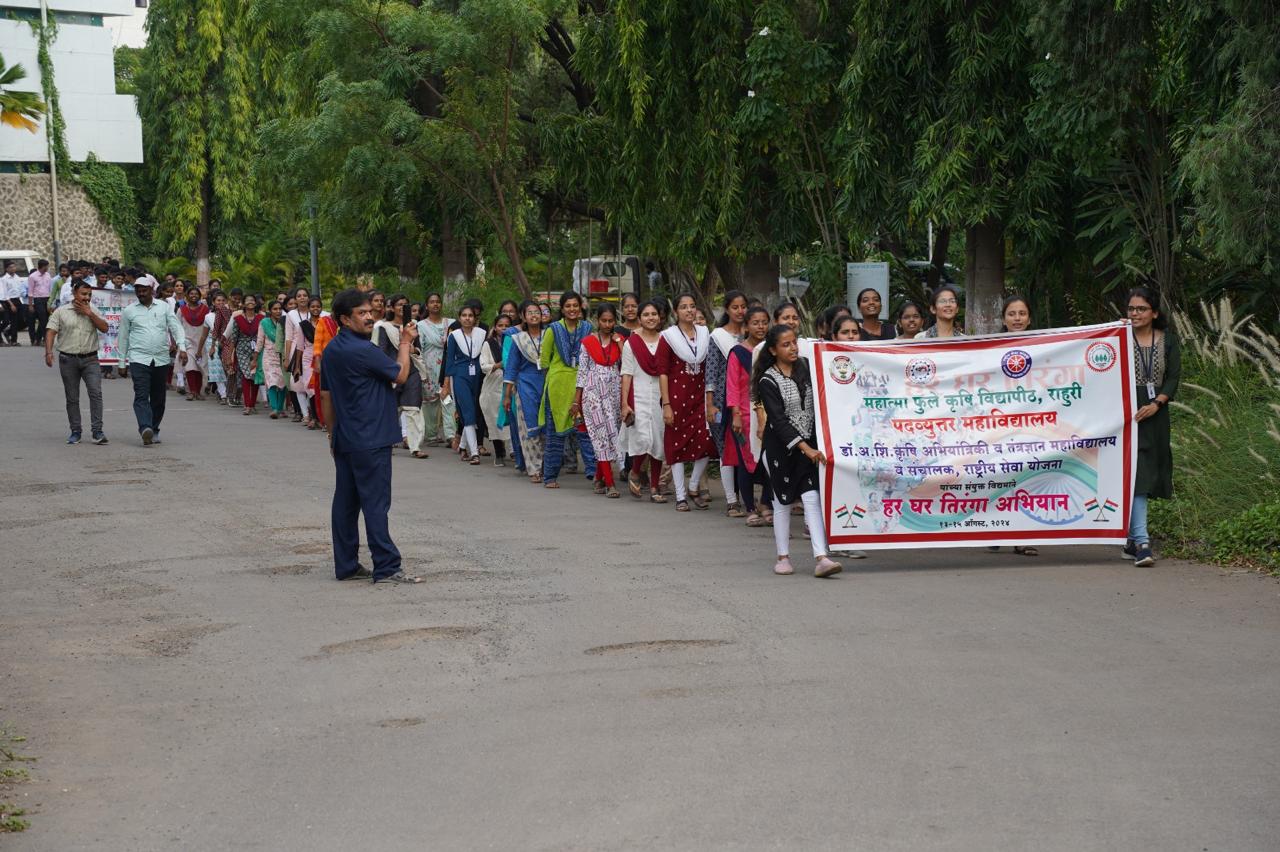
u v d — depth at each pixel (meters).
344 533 9.80
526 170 25.17
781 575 9.87
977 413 10.18
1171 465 10.27
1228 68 13.05
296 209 26.38
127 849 5.08
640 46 18.70
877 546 10.16
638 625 8.27
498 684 7.09
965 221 15.79
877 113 16.30
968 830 5.03
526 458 15.22
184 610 8.91
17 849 5.09
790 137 18.30
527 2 22.06
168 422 20.77
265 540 11.36
